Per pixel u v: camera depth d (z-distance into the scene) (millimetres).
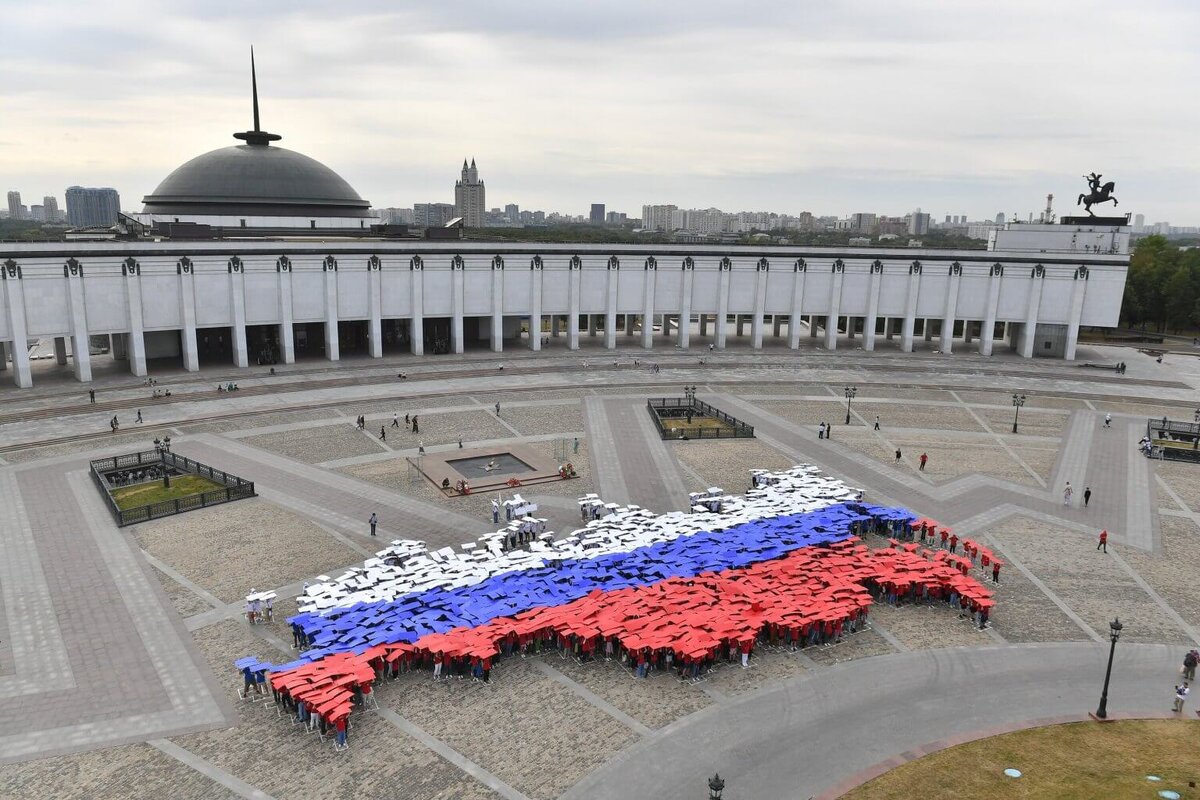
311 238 119875
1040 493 61531
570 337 119625
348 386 92125
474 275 112562
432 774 29656
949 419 83125
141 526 52031
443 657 35688
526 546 49969
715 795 25609
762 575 44281
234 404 82812
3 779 29156
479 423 77812
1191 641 40156
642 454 69250
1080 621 42000
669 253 118812
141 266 92500
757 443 73125
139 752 30703
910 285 120062
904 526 52250
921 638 40156
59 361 102062
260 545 49500
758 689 35625
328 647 36156
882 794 28656
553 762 30469
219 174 123500
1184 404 91312
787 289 121875
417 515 54719
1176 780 28984
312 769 29812
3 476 60719
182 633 39219
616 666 37219
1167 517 56875
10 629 39438
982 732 32625
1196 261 153375
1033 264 117188
